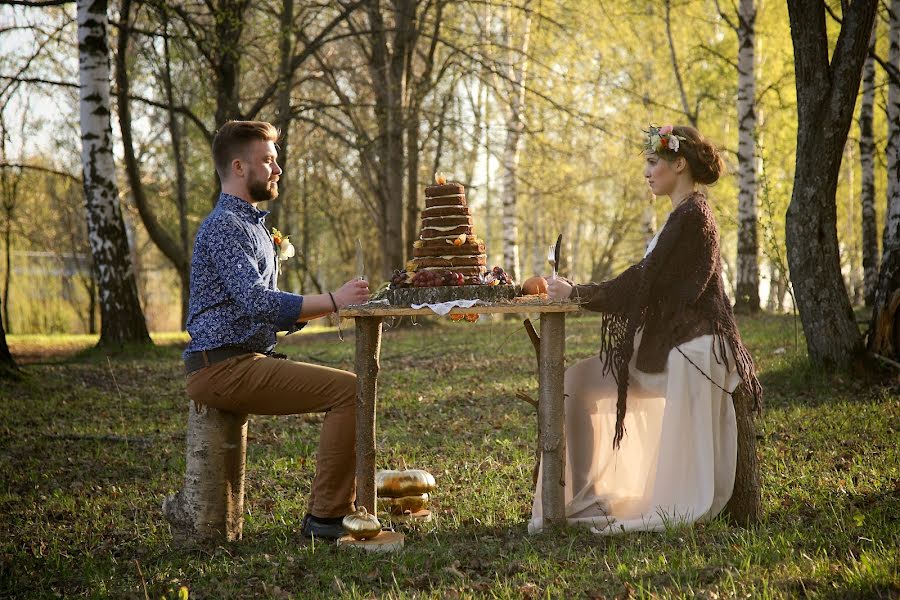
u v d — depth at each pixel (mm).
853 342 8227
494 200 38156
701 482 4230
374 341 4242
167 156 29156
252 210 4340
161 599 3506
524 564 3744
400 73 19391
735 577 3416
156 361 12727
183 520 4254
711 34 24844
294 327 4316
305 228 35594
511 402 8625
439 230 4355
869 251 18188
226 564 3920
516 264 21688
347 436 4262
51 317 33406
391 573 3691
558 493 4262
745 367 4309
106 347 13484
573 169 25703
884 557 3475
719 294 4387
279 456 6402
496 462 6059
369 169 22453
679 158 4496
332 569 3838
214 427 4230
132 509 5102
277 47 17422
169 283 41094
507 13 21859
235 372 4125
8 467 6129
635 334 4445
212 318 4156
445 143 24375
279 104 17391
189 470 4262
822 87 8055
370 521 4113
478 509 4844
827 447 6043
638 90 23984
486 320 19672
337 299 4160
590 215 36844
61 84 14000
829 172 8195
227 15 15242
